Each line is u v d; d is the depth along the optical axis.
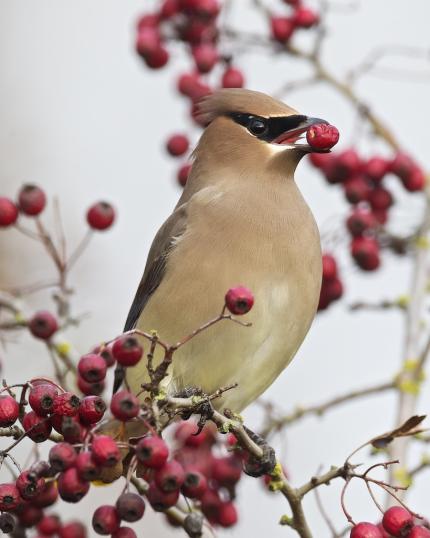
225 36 13.86
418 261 13.17
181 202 12.56
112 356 9.52
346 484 9.14
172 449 11.91
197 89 13.74
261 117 12.31
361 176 13.82
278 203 11.80
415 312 12.89
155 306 11.63
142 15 14.05
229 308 8.81
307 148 12.01
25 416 8.61
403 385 12.05
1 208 11.81
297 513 9.81
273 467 9.90
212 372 11.59
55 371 11.70
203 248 11.54
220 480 11.74
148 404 9.08
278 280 11.52
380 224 13.72
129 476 8.70
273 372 11.88
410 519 8.85
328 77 13.80
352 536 8.92
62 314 12.12
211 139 12.46
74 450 8.42
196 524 9.89
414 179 13.61
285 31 13.77
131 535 8.73
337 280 13.55
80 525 10.74
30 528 10.69
